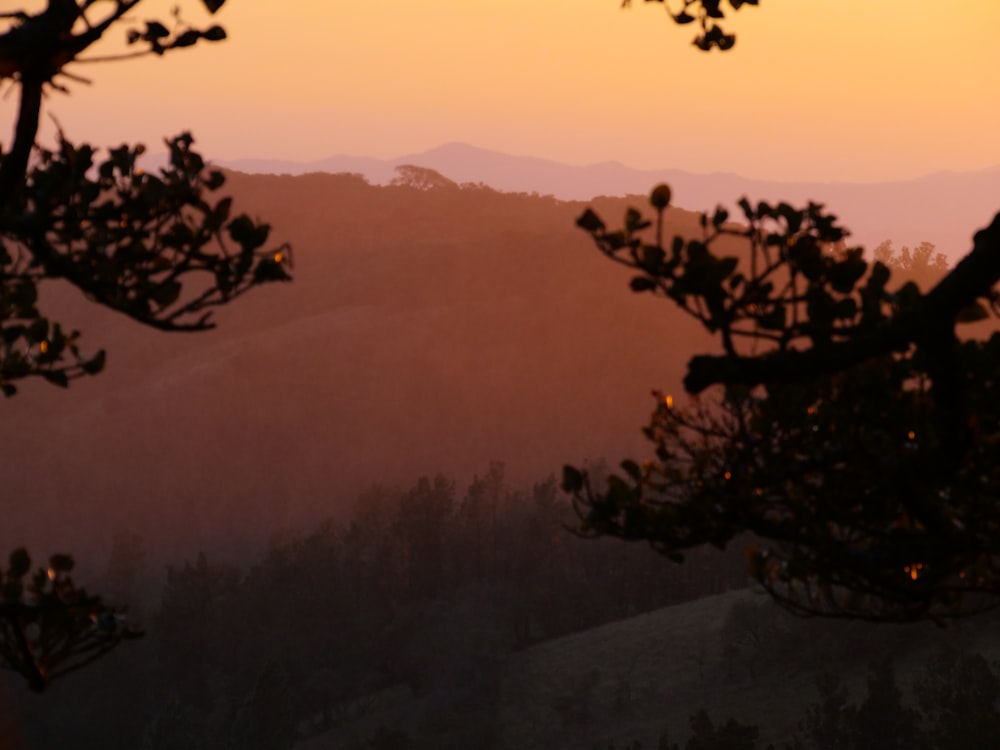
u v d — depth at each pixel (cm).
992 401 1858
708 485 2073
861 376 1934
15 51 1473
